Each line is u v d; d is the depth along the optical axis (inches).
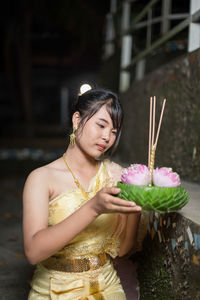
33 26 778.2
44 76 1010.1
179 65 126.7
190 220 63.2
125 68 242.1
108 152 78.3
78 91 77.0
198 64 110.6
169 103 137.4
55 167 74.0
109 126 70.7
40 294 74.4
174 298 69.9
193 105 114.9
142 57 198.7
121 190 60.9
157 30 231.1
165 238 74.4
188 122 119.1
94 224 71.9
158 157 149.8
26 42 718.5
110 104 70.5
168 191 58.5
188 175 119.0
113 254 77.2
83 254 72.4
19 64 746.8
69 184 72.3
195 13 117.8
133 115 199.9
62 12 575.2
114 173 79.5
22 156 546.3
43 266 74.5
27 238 65.4
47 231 62.9
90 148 71.3
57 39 842.8
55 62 946.1
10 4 679.1
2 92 916.6
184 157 122.1
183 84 123.1
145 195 58.1
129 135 209.3
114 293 74.1
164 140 142.3
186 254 64.5
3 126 854.5
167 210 60.1
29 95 796.6
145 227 87.0
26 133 820.0
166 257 74.0
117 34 281.9
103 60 324.5
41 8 608.4
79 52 874.8
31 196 68.4
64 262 72.4
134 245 84.4
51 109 1033.5
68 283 71.9
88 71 978.7
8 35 726.5
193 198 86.2
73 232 61.6
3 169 430.0
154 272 81.4
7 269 134.3
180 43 198.4
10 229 184.4
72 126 74.5
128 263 97.6
